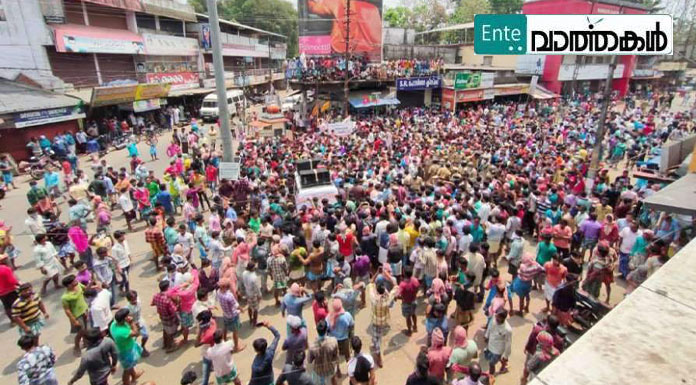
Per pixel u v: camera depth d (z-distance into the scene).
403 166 16.88
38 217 10.77
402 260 9.47
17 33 22.66
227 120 13.41
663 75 58.50
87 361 5.97
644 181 14.10
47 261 9.64
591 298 7.76
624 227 9.90
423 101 39.38
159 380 7.08
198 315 6.57
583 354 1.52
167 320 7.57
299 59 33.66
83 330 7.64
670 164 12.91
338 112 34.12
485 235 10.39
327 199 12.59
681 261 2.15
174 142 23.30
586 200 11.73
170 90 34.72
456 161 17.89
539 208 12.16
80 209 11.69
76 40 25.20
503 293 7.50
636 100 48.34
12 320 8.50
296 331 6.40
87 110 24.95
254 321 8.56
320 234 9.80
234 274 8.59
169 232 10.27
